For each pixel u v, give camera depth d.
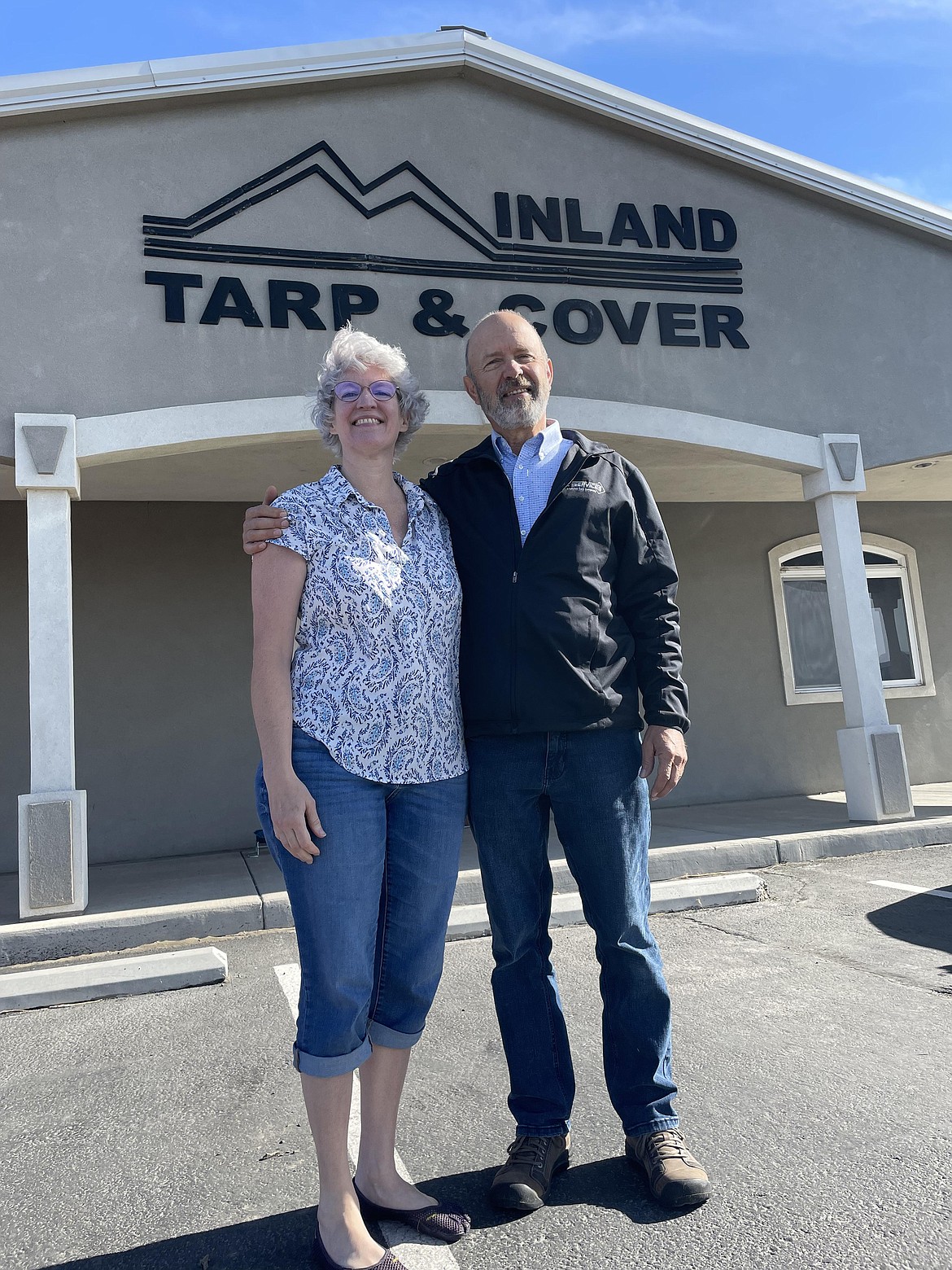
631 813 2.06
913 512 9.85
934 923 4.09
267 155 6.11
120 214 5.77
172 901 5.02
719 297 6.89
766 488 8.84
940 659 9.68
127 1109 2.56
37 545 5.30
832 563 6.91
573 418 6.36
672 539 9.20
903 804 6.56
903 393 7.19
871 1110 2.28
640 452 7.29
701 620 9.13
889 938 3.90
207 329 5.80
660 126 6.80
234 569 8.16
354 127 6.30
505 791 2.03
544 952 2.13
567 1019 3.10
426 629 1.89
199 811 7.79
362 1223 1.71
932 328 7.34
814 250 7.16
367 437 1.94
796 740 9.18
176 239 5.84
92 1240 1.87
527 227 6.52
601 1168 2.05
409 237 6.28
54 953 4.48
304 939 1.73
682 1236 1.75
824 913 4.40
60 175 5.71
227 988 3.73
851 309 7.17
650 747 2.12
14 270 5.55
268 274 5.98
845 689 6.83
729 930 4.20
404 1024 1.89
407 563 1.91
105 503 7.98
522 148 6.64
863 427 7.07
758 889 4.81
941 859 5.64
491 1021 3.15
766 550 9.42
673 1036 2.89
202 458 6.88
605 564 2.13
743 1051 2.72
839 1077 2.50
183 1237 1.86
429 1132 2.30
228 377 5.80
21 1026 3.44
